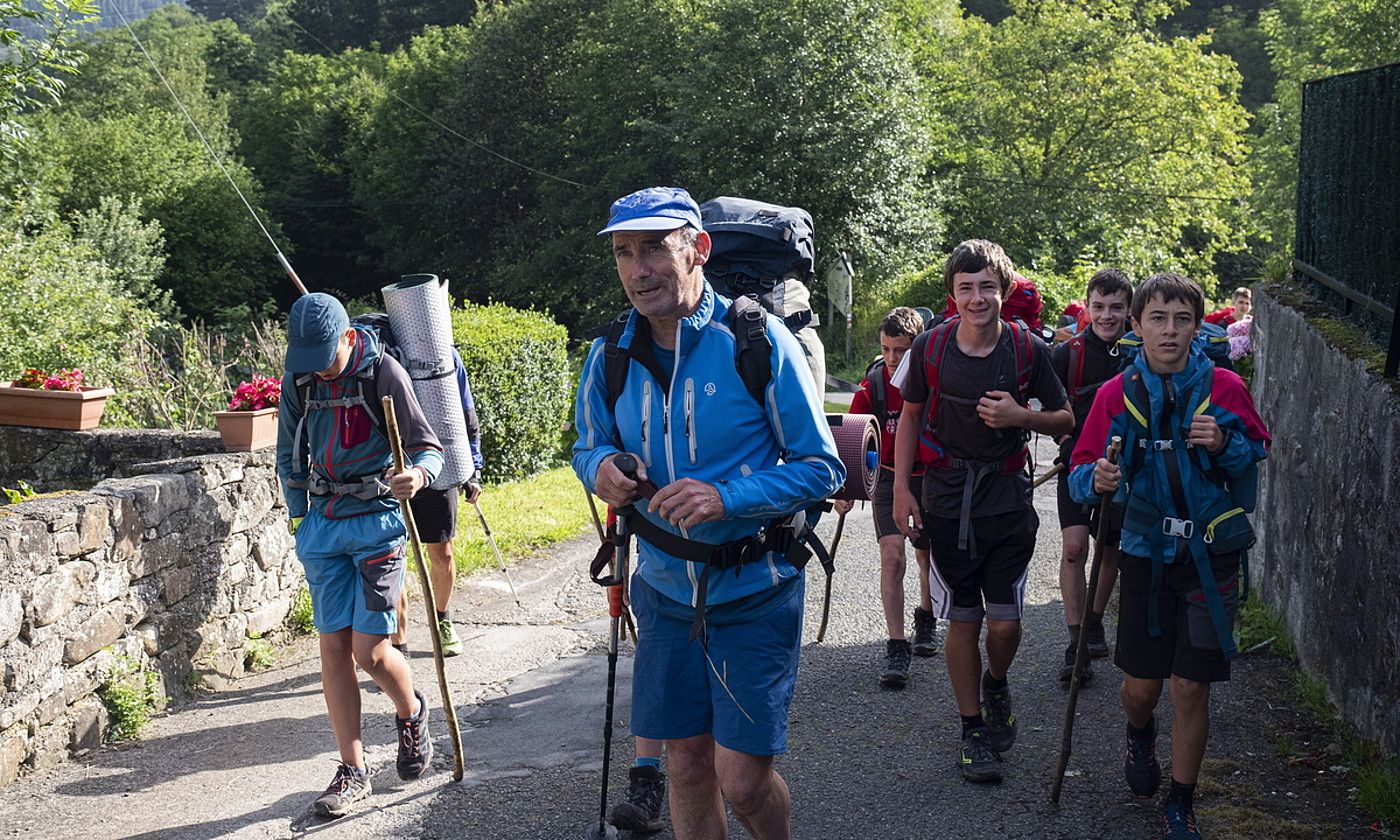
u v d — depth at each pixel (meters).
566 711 5.08
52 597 4.63
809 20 33.72
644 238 2.87
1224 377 3.66
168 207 45.94
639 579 3.09
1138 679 3.80
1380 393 4.17
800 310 4.54
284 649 6.19
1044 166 41.66
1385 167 4.86
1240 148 42.16
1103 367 4.99
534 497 9.81
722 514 2.78
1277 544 5.80
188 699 5.43
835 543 4.09
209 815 4.12
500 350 11.42
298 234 53.34
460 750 4.35
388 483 4.18
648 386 2.99
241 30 87.31
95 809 4.20
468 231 46.44
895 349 5.27
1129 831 3.83
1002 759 4.43
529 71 44.97
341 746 4.19
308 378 4.21
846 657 5.66
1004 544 4.21
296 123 54.44
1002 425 4.04
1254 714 4.73
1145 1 43.81
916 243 34.84
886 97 33.75
